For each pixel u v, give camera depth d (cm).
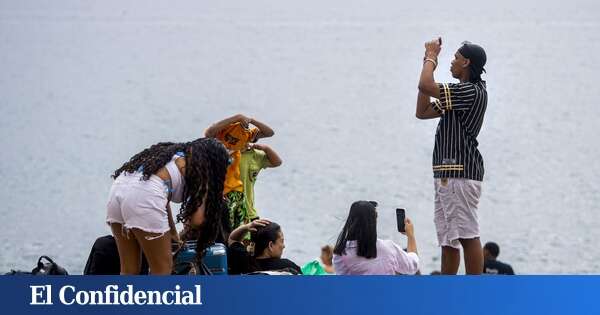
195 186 1114
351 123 9369
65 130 8925
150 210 1096
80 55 12325
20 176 7019
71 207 6069
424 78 1202
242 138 1360
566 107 9275
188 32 13575
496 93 9912
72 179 7044
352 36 13288
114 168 7544
